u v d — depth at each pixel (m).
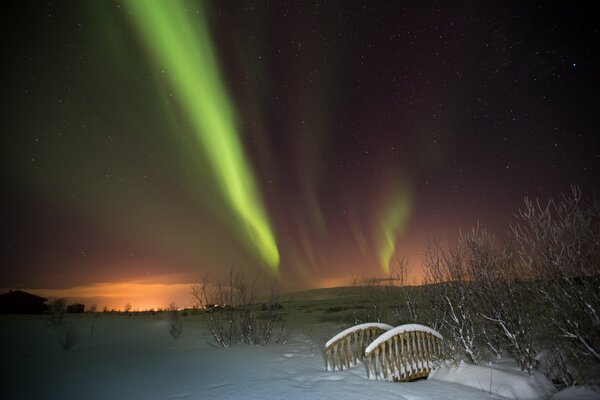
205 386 5.44
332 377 5.88
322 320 14.73
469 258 6.92
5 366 7.63
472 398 4.77
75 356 8.61
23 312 28.69
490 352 6.69
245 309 10.13
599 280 5.32
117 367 7.08
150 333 12.03
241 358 7.55
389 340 5.93
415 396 4.84
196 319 16.58
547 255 5.73
